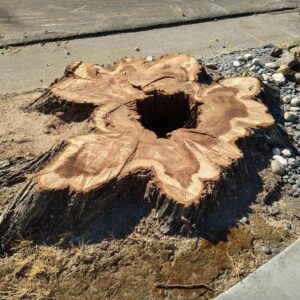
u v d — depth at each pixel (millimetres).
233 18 3053
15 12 2863
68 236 1326
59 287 1241
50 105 1771
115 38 2672
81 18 2848
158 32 2779
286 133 1797
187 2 3195
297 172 1643
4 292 1222
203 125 1572
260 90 1802
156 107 1736
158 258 1315
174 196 1324
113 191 1349
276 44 2717
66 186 1304
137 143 1459
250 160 1597
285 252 1364
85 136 1475
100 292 1237
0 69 2303
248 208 1479
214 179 1376
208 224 1406
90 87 1748
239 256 1346
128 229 1361
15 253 1303
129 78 1795
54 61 2406
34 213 1306
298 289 1273
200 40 2723
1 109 1907
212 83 1851
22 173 1485
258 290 1268
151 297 1237
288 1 3365
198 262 1318
